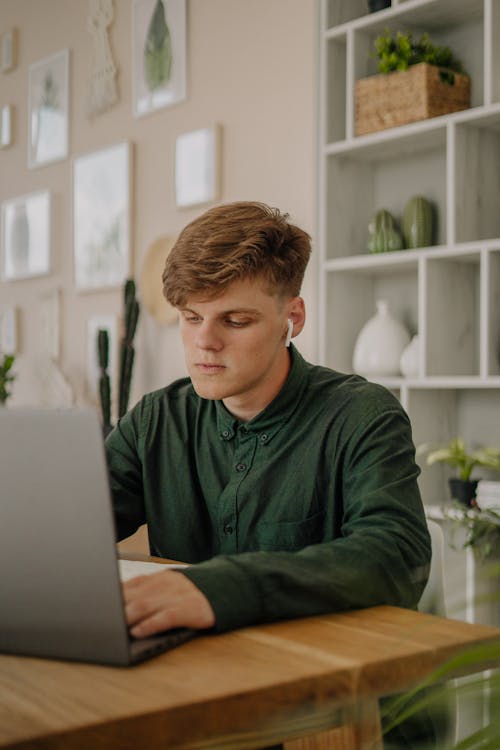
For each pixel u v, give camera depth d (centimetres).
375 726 85
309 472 131
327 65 325
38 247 494
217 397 121
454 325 298
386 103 299
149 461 147
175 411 147
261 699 74
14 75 523
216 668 79
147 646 82
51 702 69
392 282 329
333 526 131
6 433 81
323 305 324
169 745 69
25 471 80
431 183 315
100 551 78
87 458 78
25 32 512
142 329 421
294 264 123
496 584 261
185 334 122
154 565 114
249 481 134
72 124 474
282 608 94
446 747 108
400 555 107
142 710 68
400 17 300
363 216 333
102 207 446
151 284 412
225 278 116
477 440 301
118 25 440
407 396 294
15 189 523
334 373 140
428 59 292
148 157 421
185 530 143
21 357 514
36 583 81
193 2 394
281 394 133
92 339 455
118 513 148
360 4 332
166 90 407
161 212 413
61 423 79
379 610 101
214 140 378
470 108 300
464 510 258
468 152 285
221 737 71
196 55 392
